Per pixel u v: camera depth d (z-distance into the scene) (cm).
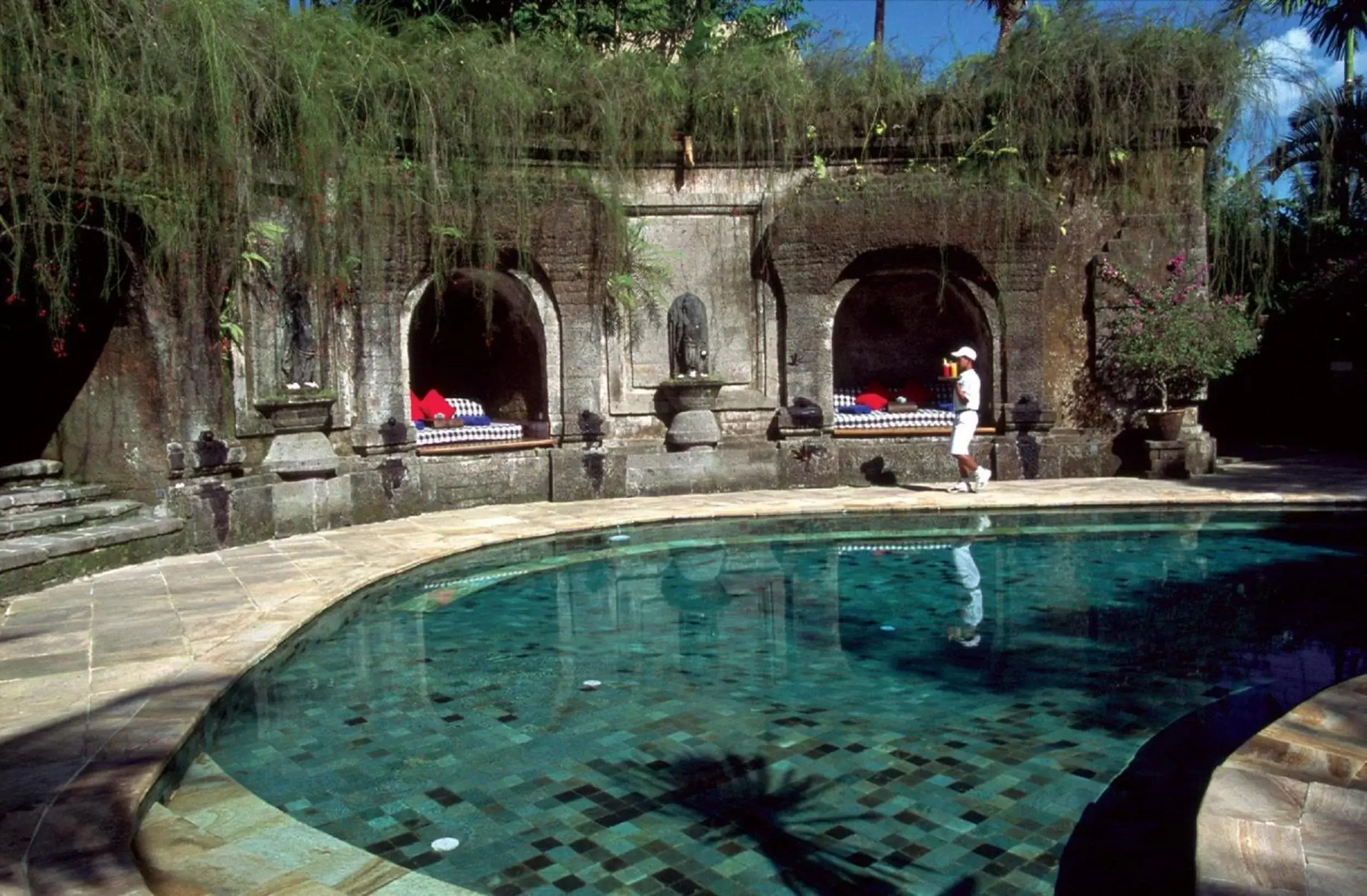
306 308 1007
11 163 677
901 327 1491
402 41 1091
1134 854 336
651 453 1229
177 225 809
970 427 1143
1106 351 1267
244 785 404
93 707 459
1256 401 1800
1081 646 592
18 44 661
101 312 856
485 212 1118
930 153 1258
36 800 354
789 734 456
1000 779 402
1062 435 1267
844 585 767
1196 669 543
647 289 1259
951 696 507
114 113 721
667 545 931
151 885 312
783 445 1253
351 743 452
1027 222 1230
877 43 1285
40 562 730
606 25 1514
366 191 1007
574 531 980
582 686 533
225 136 807
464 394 1397
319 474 1009
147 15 736
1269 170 1308
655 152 1233
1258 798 300
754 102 1226
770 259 1261
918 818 367
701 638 629
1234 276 1370
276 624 614
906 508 1043
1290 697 493
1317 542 877
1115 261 1255
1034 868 328
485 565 858
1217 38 1219
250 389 982
